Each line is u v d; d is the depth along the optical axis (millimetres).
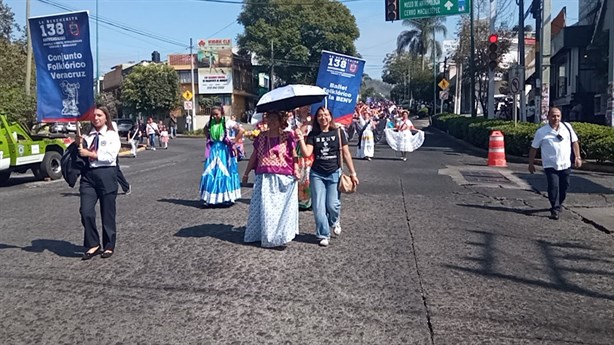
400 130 21719
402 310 6004
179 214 11117
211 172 11641
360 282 6871
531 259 7949
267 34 67062
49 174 19172
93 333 5504
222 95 63531
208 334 5453
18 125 18406
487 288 6703
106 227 8039
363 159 22203
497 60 30109
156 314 5945
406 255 8031
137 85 53094
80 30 8023
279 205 8227
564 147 10734
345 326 5617
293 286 6730
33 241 9156
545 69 23094
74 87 8070
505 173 17594
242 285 6773
